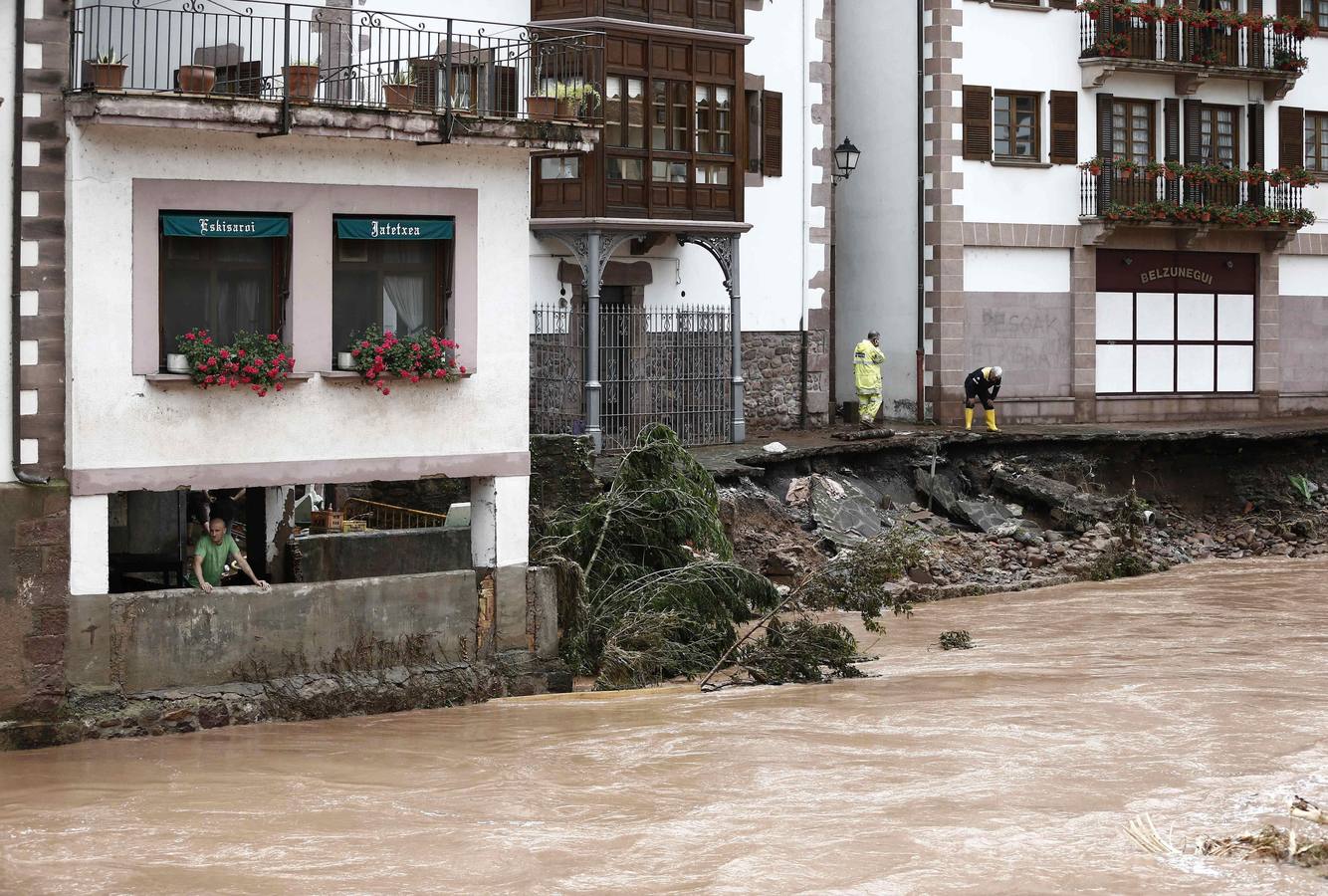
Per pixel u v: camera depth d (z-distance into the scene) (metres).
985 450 34.22
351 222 18.75
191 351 17.61
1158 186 39.34
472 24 29.11
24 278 16.78
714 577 21.64
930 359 37.72
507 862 12.88
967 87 37.56
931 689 20.03
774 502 29.23
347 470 18.80
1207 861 12.91
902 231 38.25
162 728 17.36
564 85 21.52
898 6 38.12
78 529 17.05
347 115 18.19
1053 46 38.62
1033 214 38.47
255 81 22.48
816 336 35.28
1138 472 35.53
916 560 22.09
